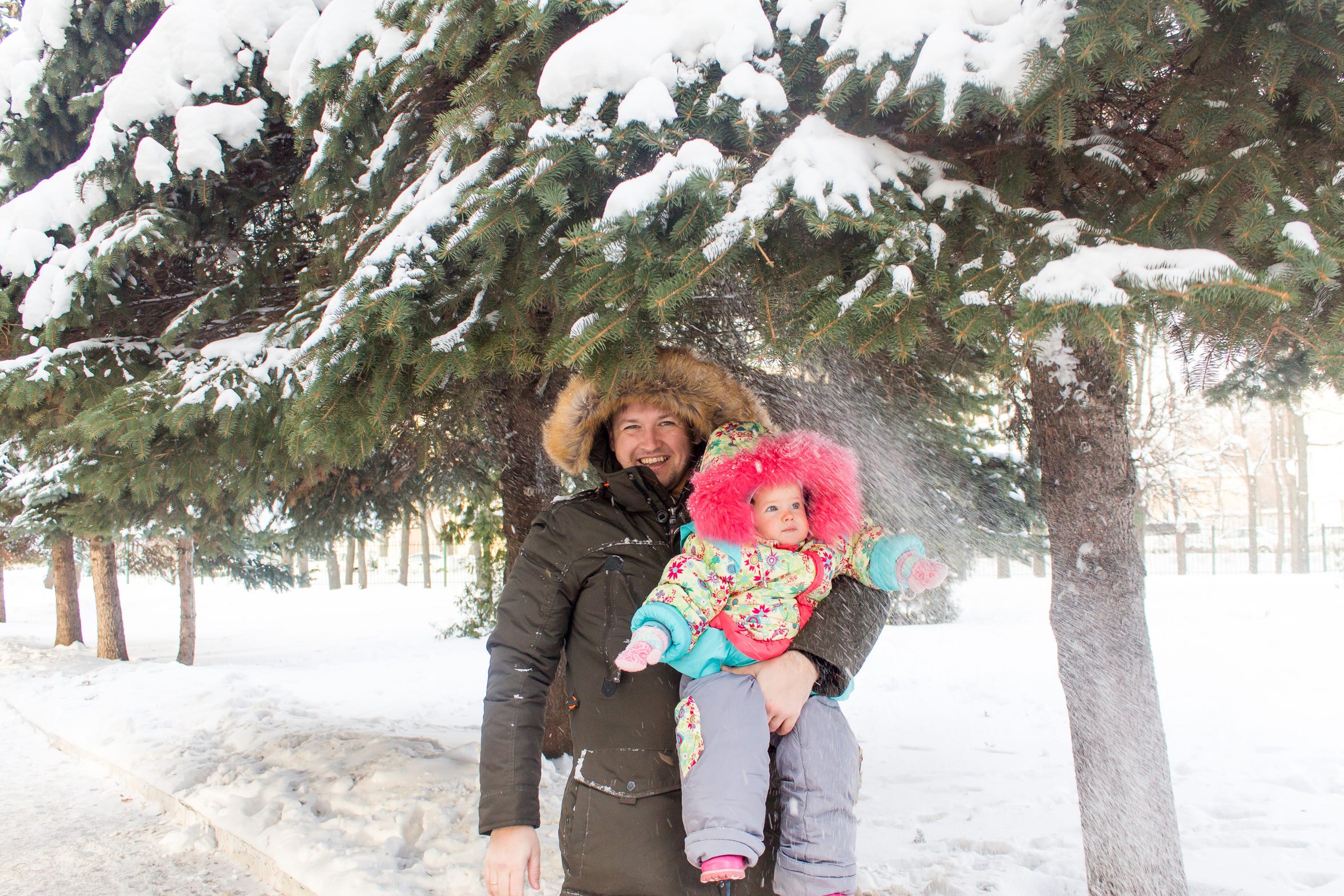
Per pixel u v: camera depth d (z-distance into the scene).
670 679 1.77
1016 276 1.92
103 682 9.60
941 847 3.88
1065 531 2.60
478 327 2.67
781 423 3.10
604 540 1.84
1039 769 5.38
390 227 2.89
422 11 2.76
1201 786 4.89
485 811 1.63
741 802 1.55
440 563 42.69
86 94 4.82
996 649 10.42
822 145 2.01
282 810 4.47
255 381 3.72
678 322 2.71
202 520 7.57
